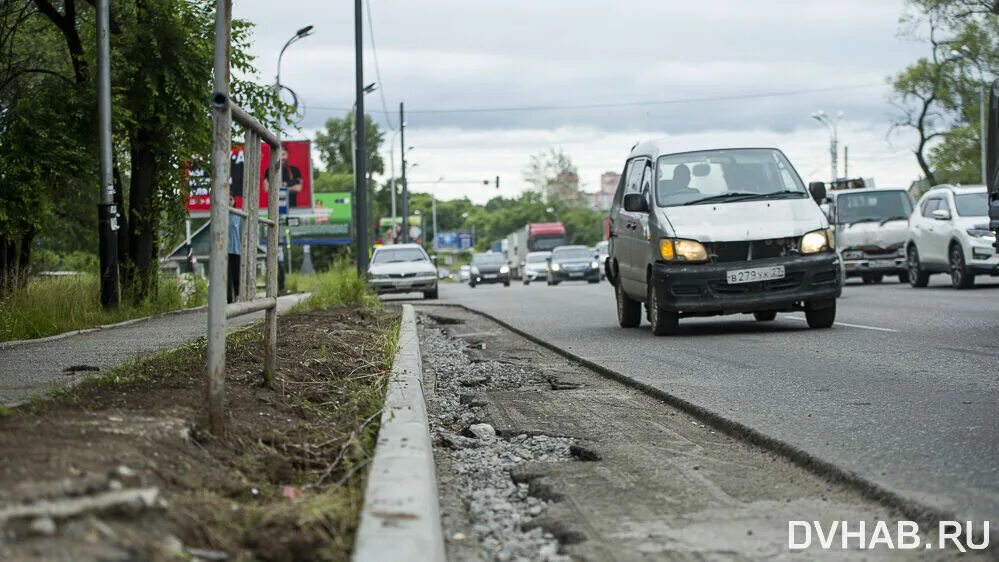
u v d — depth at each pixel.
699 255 14.13
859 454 5.88
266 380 7.49
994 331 13.28
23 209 18.42
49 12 19.64
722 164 15.23
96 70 19.17
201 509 3.99
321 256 93.50
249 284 6.69
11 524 3.24
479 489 5.72
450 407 9.01
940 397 7.96
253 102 21.27
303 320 15.81
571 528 4.68
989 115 14.76
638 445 6.73
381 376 8.61
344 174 128.88
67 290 17.50
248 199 6.57
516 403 8.91
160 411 5.69
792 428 6.79
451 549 4.47
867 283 33.28
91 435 4.77
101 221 18.38
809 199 14.78
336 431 6.14
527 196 175.88
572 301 27.41
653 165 15.39
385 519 3.96
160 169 21.25
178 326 15.68
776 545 4.32
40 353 11.41
